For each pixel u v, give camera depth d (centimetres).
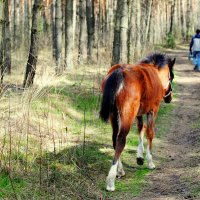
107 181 701
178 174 779
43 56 2030
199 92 1773
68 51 1794
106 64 1619
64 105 1148
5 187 633
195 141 1020
